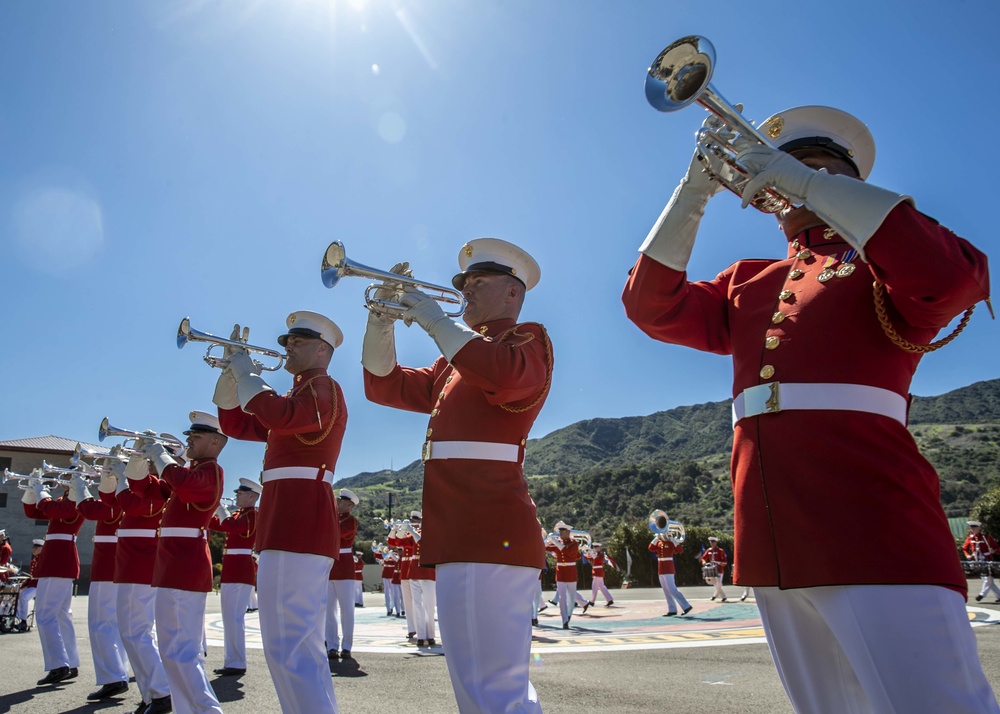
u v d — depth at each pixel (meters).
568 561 14.35
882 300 2.21
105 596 7.57
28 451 42.72
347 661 9.41
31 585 15.75
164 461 6.71
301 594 4.47
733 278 2.83
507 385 3.10
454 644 3.12
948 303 2.02
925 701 1.90
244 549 9.20
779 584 2.15
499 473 3.28
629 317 2.71
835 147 2.53
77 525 9.01
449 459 3.33
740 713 5.84
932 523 2.08
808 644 2.35
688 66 2.17
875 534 2.04
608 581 40.44
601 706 6.18
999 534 34.16
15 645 12.38
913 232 1.97
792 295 2.43
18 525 41.81
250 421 5.52
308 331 5.24
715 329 2.78
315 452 4.78
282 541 4.52
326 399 4.90
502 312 3.71
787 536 2.16
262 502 4.82
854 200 2.03
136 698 7.28
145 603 6.67
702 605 19.61
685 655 9.19
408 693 7.09
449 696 6.94
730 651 9.44
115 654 7.48
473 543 3.16
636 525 41.62
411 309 3.25
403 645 11.30
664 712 5.93
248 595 9.04
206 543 6.04
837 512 2.10
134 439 7.11
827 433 2.18
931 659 1.93
